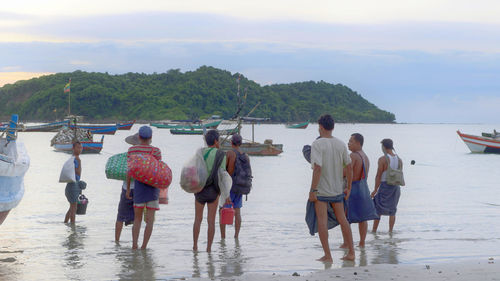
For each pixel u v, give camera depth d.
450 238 9.74
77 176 10.98
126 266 7.54
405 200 15.52
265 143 45.00
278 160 37.44
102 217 11.95
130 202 9.21
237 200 9.74
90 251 8.52
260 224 11.26
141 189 8.57
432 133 165.88
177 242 9.33
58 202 14.34
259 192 17.59
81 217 11.93
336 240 9.60
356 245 9.13
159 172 8.45
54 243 9.10
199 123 167.00
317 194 7.79
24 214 12.26
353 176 8.72
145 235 8.68
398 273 6.91
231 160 9.63
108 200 14.86
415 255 8.32
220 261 7.91
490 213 12.88
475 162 36.09
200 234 10.09
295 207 13.91
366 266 7.33
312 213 7.96
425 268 7.20
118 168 9.12
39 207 13.38
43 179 21.14
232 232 10.37
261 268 7.47
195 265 7.64
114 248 8.77
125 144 66.19
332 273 6.92
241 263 7.78
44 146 58.22
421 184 20.66
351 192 8.74
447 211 13.27
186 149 54.59
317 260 7.97
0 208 7.98
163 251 8.57
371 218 8.78
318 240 9.59
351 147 8.87
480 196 16.55
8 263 7.65
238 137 9.74
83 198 11.12
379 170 10.19
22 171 8.58
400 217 12.33
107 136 98.69
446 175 25.20
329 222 8.35
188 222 11.38
